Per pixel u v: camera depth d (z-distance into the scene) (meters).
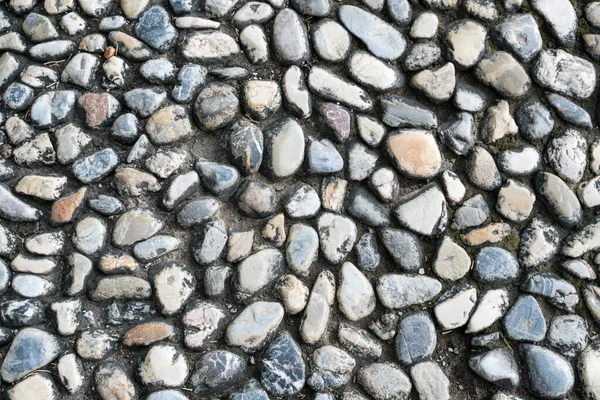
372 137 1.85
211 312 1.78
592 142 1.88
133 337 1.76
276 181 1.84
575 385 1.81
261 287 1.79
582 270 1.83
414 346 1.80
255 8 1.87
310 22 1.88
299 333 1.79
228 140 1.83
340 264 1.82
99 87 1.85
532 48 1.89
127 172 1.80
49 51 1.85
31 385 1.73
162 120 1.83
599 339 1.82
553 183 1.85
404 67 1.88
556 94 1.89
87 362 1.75
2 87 1.84
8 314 1.75
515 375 1.80
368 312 1.81
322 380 1.78
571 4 1.91
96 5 1.87
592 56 1.90
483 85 1.89
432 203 1.84
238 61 1.86
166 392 1.75
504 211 1.85
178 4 1.87
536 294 1.83
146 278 1.78
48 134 1.82
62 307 1.76
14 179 1.81
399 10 1.89
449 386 1.80
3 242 1.78
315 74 1.86
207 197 1.82
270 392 1.77
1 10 1.87
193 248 1.80
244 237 1.81
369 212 1.83
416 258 1.83
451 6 1.90
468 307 1.81
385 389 1.79
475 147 1.87
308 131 1.86
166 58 1.85
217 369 1.77
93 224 1.79
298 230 1.82
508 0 1.91
